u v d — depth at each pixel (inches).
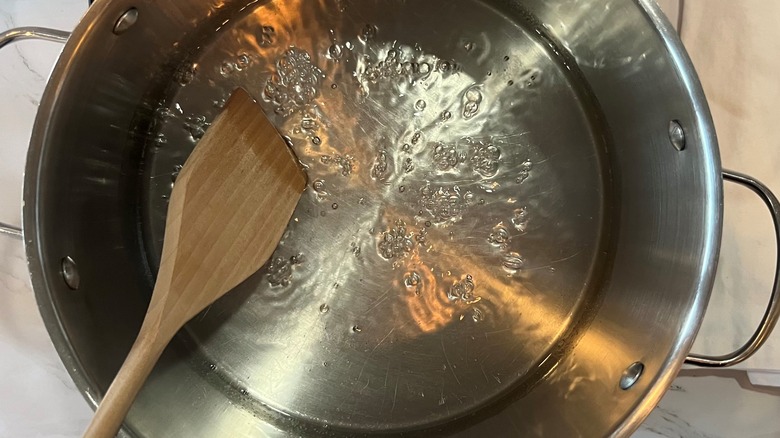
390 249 11.9
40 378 12.2
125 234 11.4
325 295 11.8
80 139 9.9
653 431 12.3
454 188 11.9
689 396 12.2
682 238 9.7
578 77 12.1
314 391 11.6
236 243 10.4
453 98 12.0
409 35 12.0
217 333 11.7
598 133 12.0
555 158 12.0
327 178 11.9
